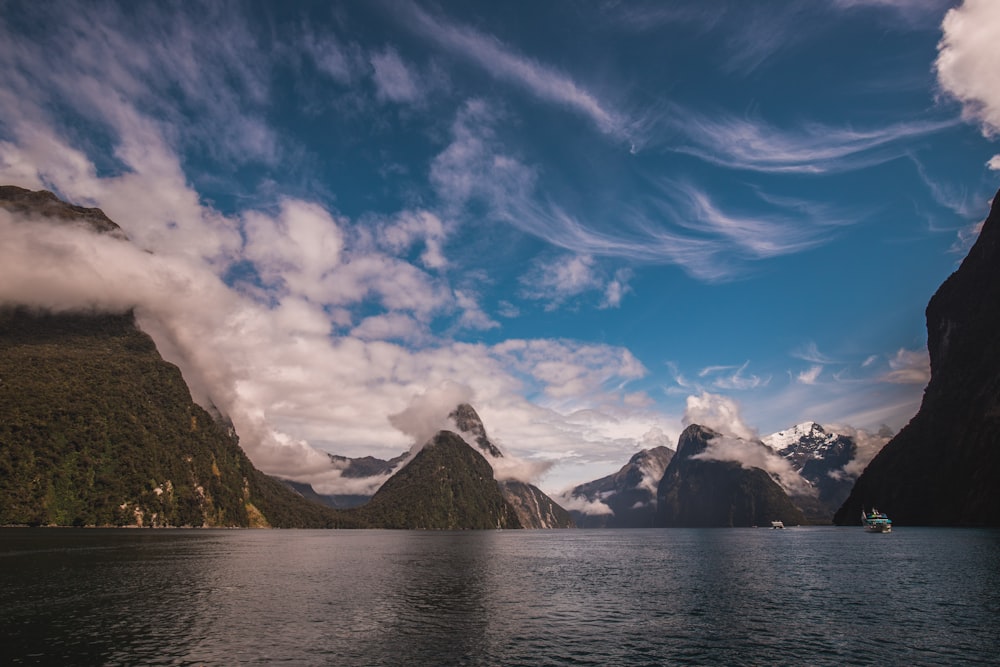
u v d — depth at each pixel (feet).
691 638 146.61
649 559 401.08
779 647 137.28
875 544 467.93
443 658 127.34
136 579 239.50
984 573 256.32
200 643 135.44
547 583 257.55
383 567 324.80
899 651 132.57
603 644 140.56
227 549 432.66
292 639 141.28
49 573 249.34
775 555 405.39
